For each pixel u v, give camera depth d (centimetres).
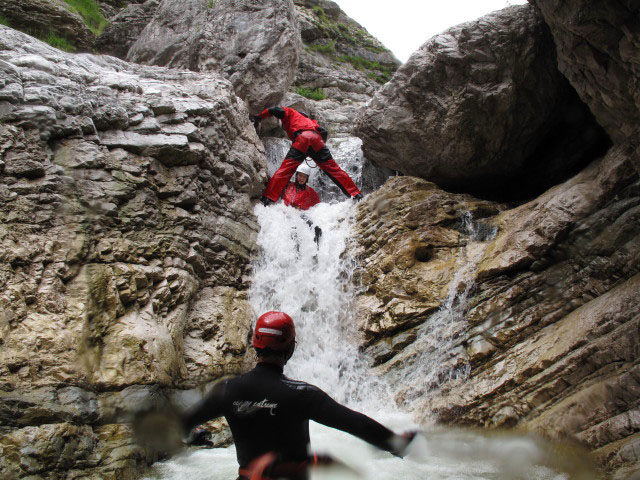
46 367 492
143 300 618
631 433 471
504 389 595
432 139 887
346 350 765
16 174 584
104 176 656
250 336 740
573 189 700
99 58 844
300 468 260
